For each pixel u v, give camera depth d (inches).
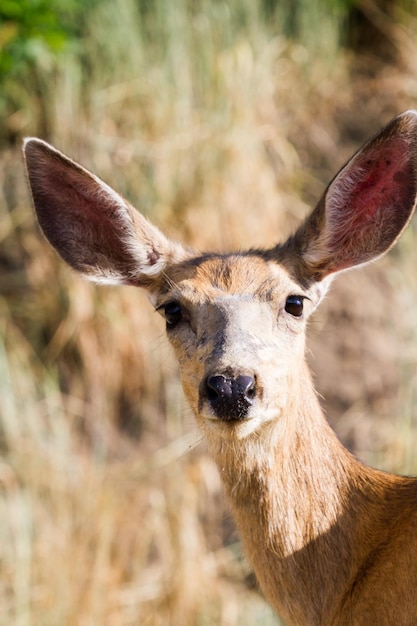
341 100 859.4
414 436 669.3
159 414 721.6
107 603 621.3
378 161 411.2
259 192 774.5
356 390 739.4
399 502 398.9
